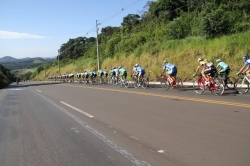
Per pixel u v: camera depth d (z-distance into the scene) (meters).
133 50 34.44
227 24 20.80
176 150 4.84
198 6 30.53
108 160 4.57
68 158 4.82
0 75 60.84
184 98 11.27
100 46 51.88
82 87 24.44
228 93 12.04
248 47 16.81
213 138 5.36
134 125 6.98
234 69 16.41
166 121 7.14
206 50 20.45
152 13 39.72
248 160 4.17
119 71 22.05
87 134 6.43
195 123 6.67
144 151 4.92
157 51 27.36
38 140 6.16
